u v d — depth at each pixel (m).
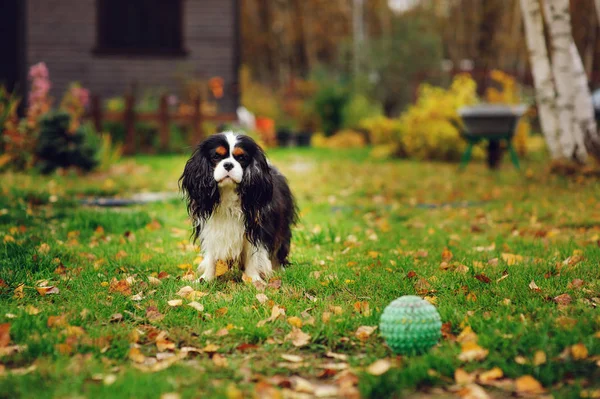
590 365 3.68
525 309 4.59
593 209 8.74
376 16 46.88
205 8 19.70
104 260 6.13
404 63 27.42
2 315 4.48
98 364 3.76
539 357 3.69
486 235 7.52
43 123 12.44
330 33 47.91
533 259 6.12
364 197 10.62
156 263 6.10
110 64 19.70
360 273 5.70
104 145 13.57
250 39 48.06
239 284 5.39
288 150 19.42
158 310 4.77
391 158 16.92
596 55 33.34
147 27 19.73
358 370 3.71
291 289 5.24
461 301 4.88
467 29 39.53
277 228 5.63
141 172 12.94
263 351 4.07
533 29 12.27
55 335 4.14
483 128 13.57
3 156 12.00
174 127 17.92
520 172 12.86
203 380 3.56
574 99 11.96
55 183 10.84
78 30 19.58
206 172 5.29
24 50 19.50
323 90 24.80
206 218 5.41
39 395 3.35
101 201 9.73
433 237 7.41
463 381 3.54
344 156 17.48
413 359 3.80
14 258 5.88
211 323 4.48
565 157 11.98
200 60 19.81
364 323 4.41
